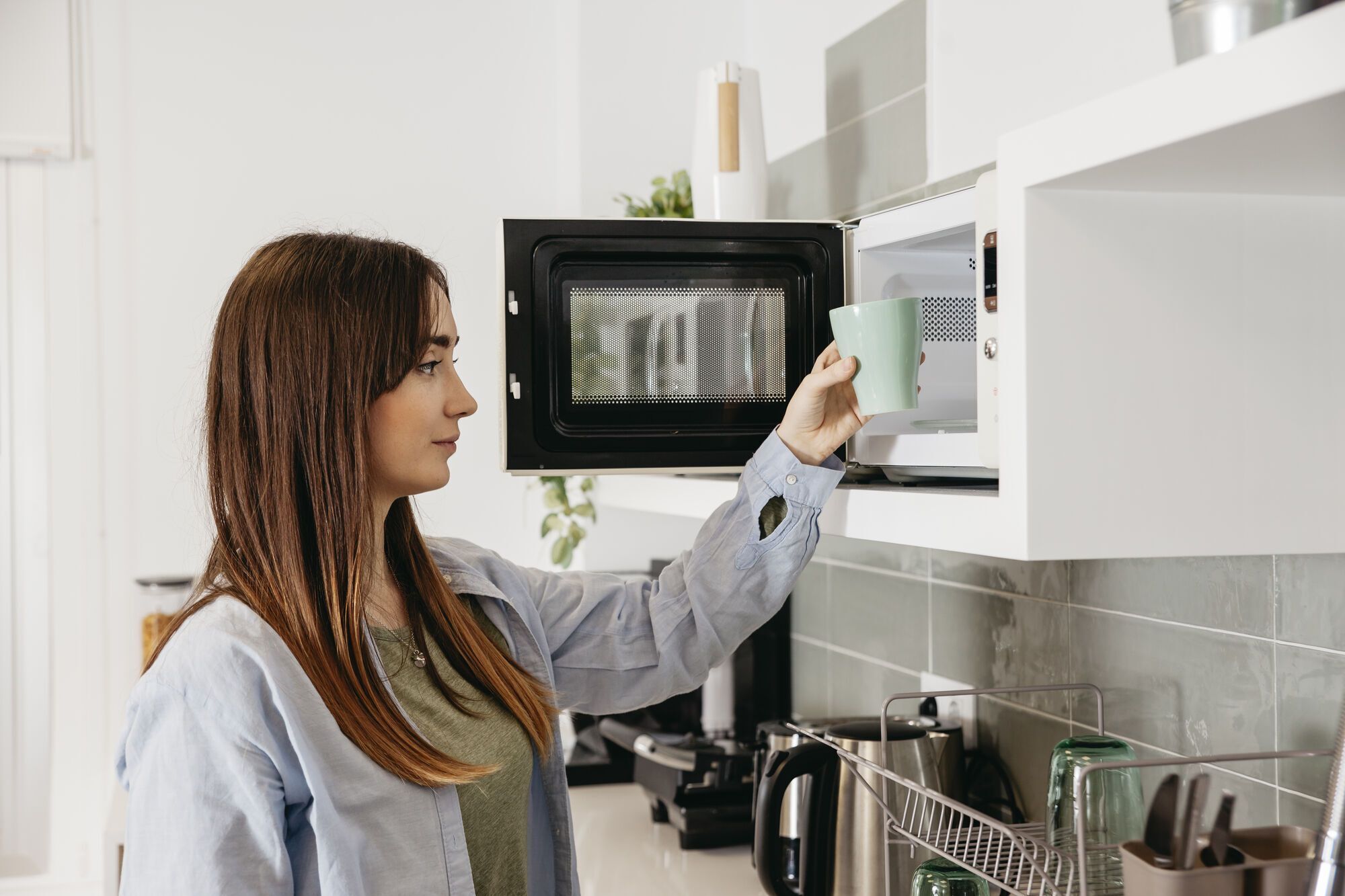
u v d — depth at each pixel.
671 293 1.14
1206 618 1.05
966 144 1.40
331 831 0.82
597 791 1.90
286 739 0.82
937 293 1.16
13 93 2.17
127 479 2.25
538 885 1.10
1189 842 0.68
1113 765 0.74
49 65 2.19
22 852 2.22
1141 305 0.75
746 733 1.90
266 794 0.80
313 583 0.89
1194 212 0.75
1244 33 0.64
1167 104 0.62
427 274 0.96
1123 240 0.74
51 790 2.23
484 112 2.41
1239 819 1.01
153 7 2.24
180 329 2.26
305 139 2.32
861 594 1.73
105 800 2.25
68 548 2.23
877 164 1.64
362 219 2.35
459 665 1.01
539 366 1.11
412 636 0.98
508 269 1.10
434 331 0.95
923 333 1.14
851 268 1.16
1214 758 0.73
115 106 2.23
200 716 0.80
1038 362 0.73
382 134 2.36
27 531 2.22
